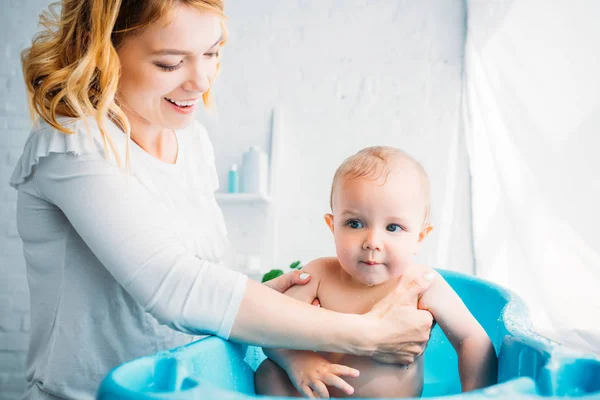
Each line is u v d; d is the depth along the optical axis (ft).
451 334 3.16
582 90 5.07
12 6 8.27
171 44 2.87
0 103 8.18
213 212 3.76
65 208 2.84
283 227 8.34
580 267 5.20
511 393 2.02
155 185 3.23
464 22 8.13
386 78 8.25
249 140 8.38
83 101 2.99
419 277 3.23
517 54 6.20
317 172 8.31
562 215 5.37
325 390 2.82
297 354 3.01
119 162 2.86
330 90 8.31
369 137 8.25
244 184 7.89
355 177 3.23
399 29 8.25
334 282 3.45
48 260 3.15
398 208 3.14
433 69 8.18
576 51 5.13
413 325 2.81
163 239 2.75
